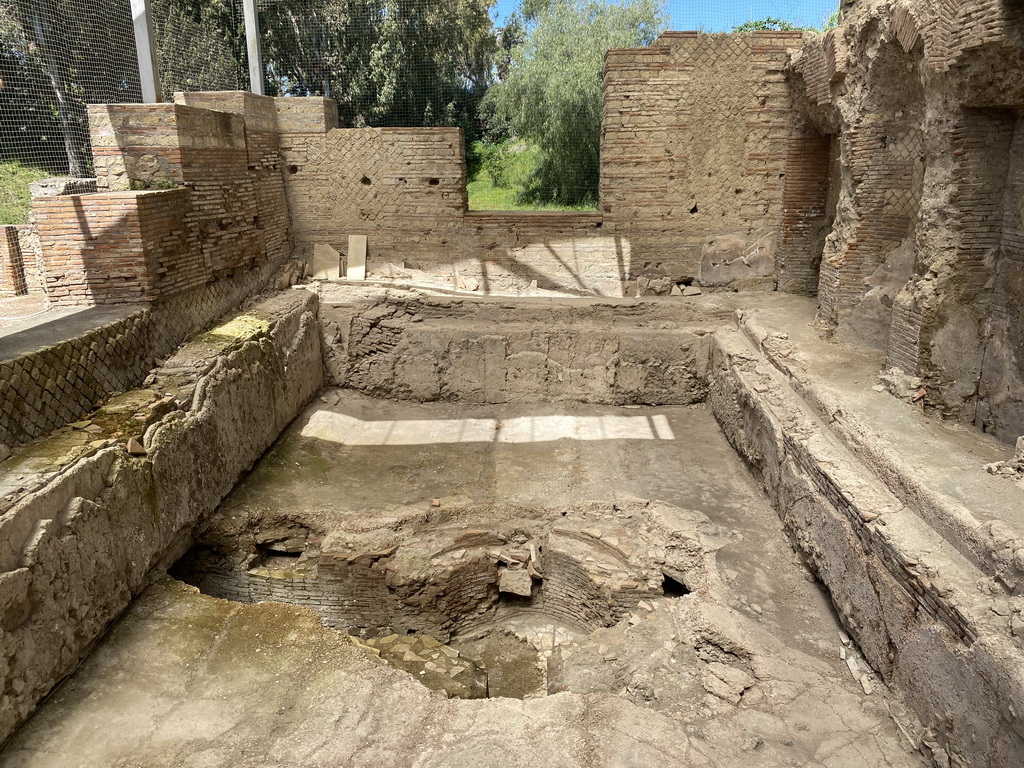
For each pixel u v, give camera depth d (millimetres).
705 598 5797
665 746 4223
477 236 11117
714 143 10469
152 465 5855
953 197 6203
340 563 6988
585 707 4531
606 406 10016
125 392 6547
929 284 6430
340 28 14922
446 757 4133
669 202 10727
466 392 10148
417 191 11023
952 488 4770
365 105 15500
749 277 10953
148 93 8812
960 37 5547
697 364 9836
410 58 15234
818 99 8758
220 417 7219
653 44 10117
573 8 15867
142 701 4578
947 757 3941
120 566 5336
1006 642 3566
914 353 6543
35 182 9609
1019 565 3789
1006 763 3434
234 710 4512
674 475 8055
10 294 8562
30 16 10195
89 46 10805
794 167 10273
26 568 4301
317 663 4938
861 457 5664
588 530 7148
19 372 5309
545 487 7898
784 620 5531
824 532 5598
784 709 4605
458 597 7227
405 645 6957
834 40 7875
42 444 5340
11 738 4238
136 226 7016
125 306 7164
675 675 5102
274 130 10797
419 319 10305
